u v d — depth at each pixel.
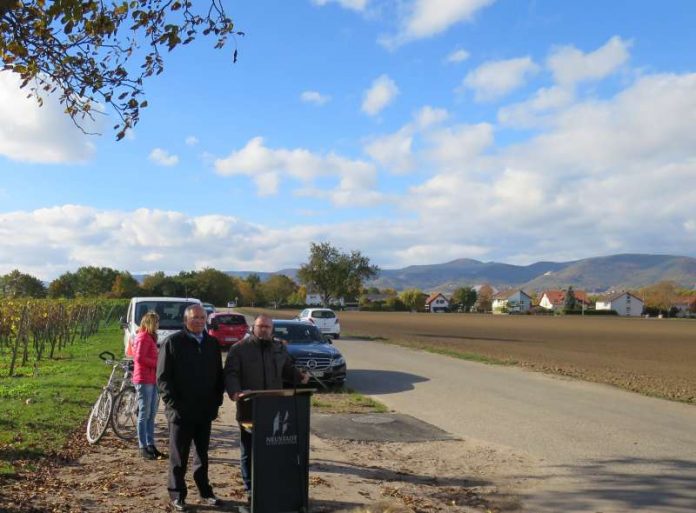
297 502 5.87
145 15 6.66
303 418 5.94
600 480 7.63
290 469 5.87
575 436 10.17
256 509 5.73
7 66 6.82
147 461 7.79
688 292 188.38
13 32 6.54
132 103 7.23
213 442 9.16
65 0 6.15
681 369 23.64
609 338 49.72
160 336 15.21
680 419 11.83
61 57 6.92
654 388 16.64
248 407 6.19
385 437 9.99
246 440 6.40
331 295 58.88
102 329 39.97
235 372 6.25
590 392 15.41
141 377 8.02
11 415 9.74
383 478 7.54
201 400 6.09
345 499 6.56
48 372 16.31
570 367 22.66
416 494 6.91
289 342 16.75
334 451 8.95
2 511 5.48
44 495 6.14
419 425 10.98
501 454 8.92
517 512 6.45
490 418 11.74
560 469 8.12
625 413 12.41
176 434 6.04
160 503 6.14
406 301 172.25
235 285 158.75
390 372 19.39
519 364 22.31
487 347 33.06
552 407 13.06
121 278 100.81
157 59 7.04
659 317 145.62
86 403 11.43
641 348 37.72
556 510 6.52
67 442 8.46
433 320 85.75
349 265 57.94
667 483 7.52
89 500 6.11
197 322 6.11
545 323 85.62
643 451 9.15
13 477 6.65
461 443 9.61
